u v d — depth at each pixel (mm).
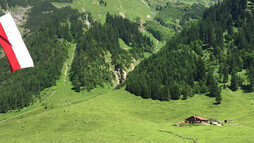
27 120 126438
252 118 129375
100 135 94875
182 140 83125
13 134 108625
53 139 94625
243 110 159000
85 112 136250
